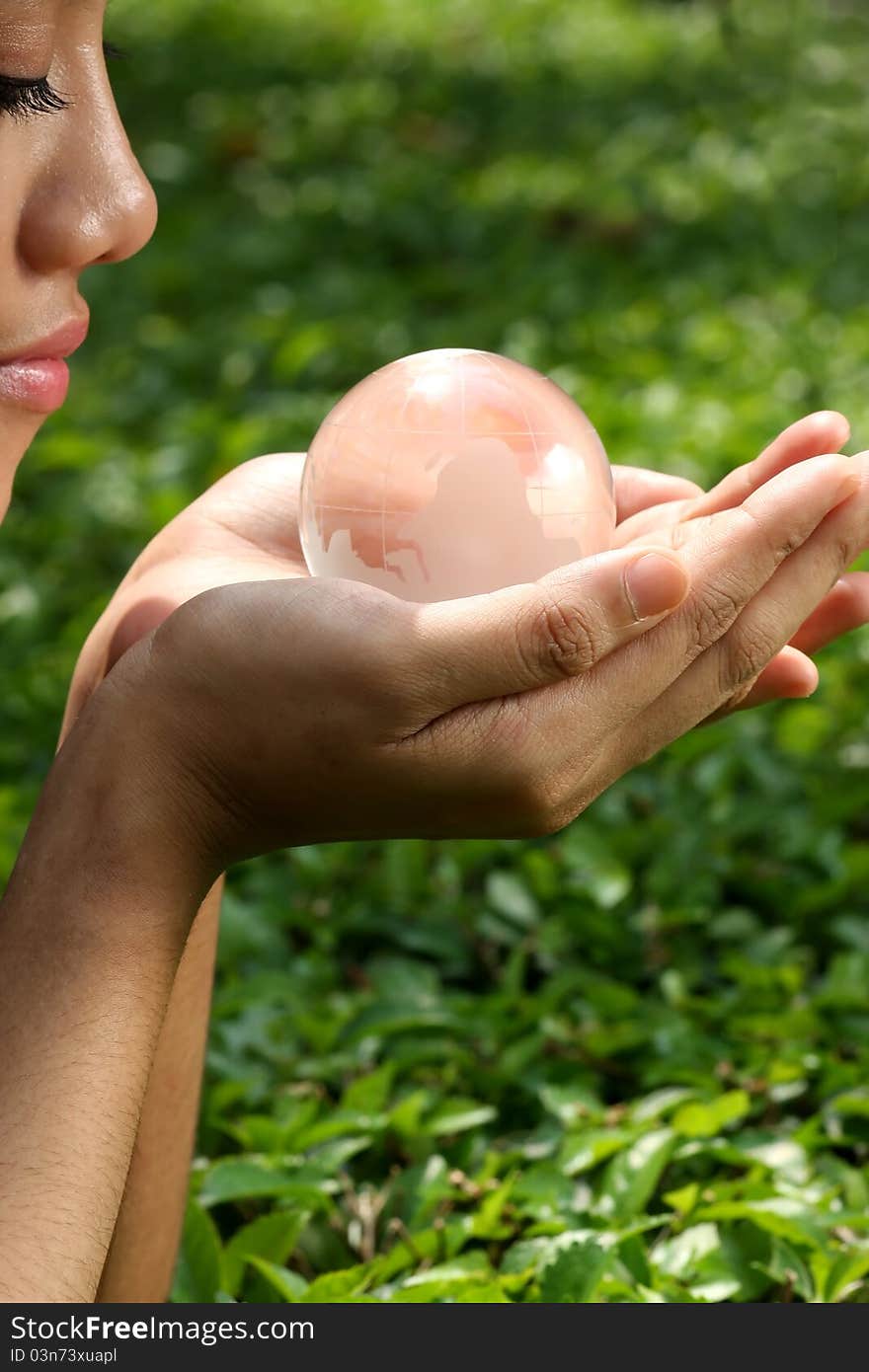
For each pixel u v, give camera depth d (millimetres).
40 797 836
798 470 842
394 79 5023
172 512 2131
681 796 1551
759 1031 1197
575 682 824
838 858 1422
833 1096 1165
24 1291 784
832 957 1365
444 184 3900
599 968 1322
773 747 1650
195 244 3564
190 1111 950
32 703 1766
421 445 879
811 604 864
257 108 4602
